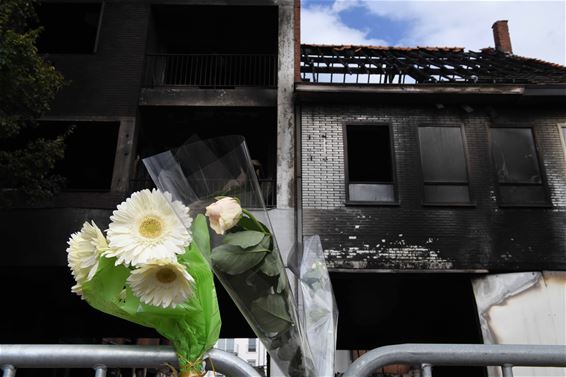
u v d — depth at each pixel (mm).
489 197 9734
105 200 9812
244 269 1331
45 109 7535
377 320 12406
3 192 8008
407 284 10047
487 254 9312
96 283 1232
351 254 9375
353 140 11195
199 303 1270
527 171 9938
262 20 12273
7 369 1295
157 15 12148
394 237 9477
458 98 10188
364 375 1355
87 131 10906
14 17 7102
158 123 11414
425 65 12070
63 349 1313
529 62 13375
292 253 1995
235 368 1298
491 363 1406
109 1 11734
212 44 13234
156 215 1213
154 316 1254
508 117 10297
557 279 9055
